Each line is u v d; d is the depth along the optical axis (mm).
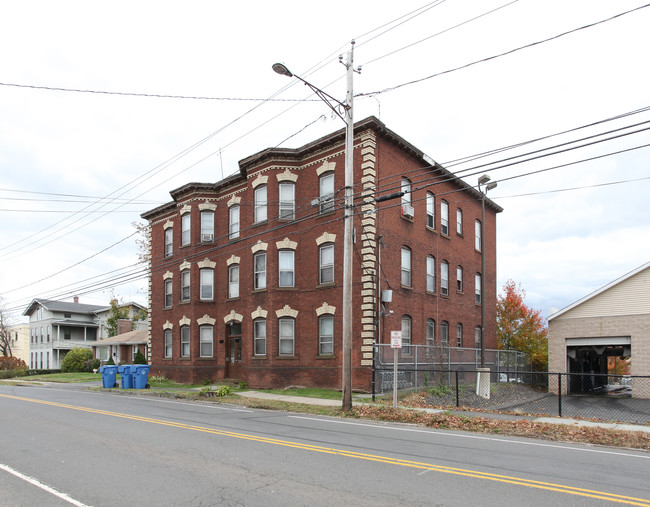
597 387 31609
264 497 6734
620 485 7441
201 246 29500
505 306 37719
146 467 8438
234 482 7473
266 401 18750
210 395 21156
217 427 12758
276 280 24156
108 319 55656
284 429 12508
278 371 23547
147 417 14750
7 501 6734
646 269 24250
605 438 11477
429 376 23344
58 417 14758
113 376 27172
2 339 66188
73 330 64375
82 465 8641
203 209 29766
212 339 28844
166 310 31641
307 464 8562
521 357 34062
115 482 7551
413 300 24500
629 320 24531
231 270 28297
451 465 8555
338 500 6602
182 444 10391
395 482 7438
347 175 16578
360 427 13070
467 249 30719
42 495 6973
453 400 20469
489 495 6836
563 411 18859
